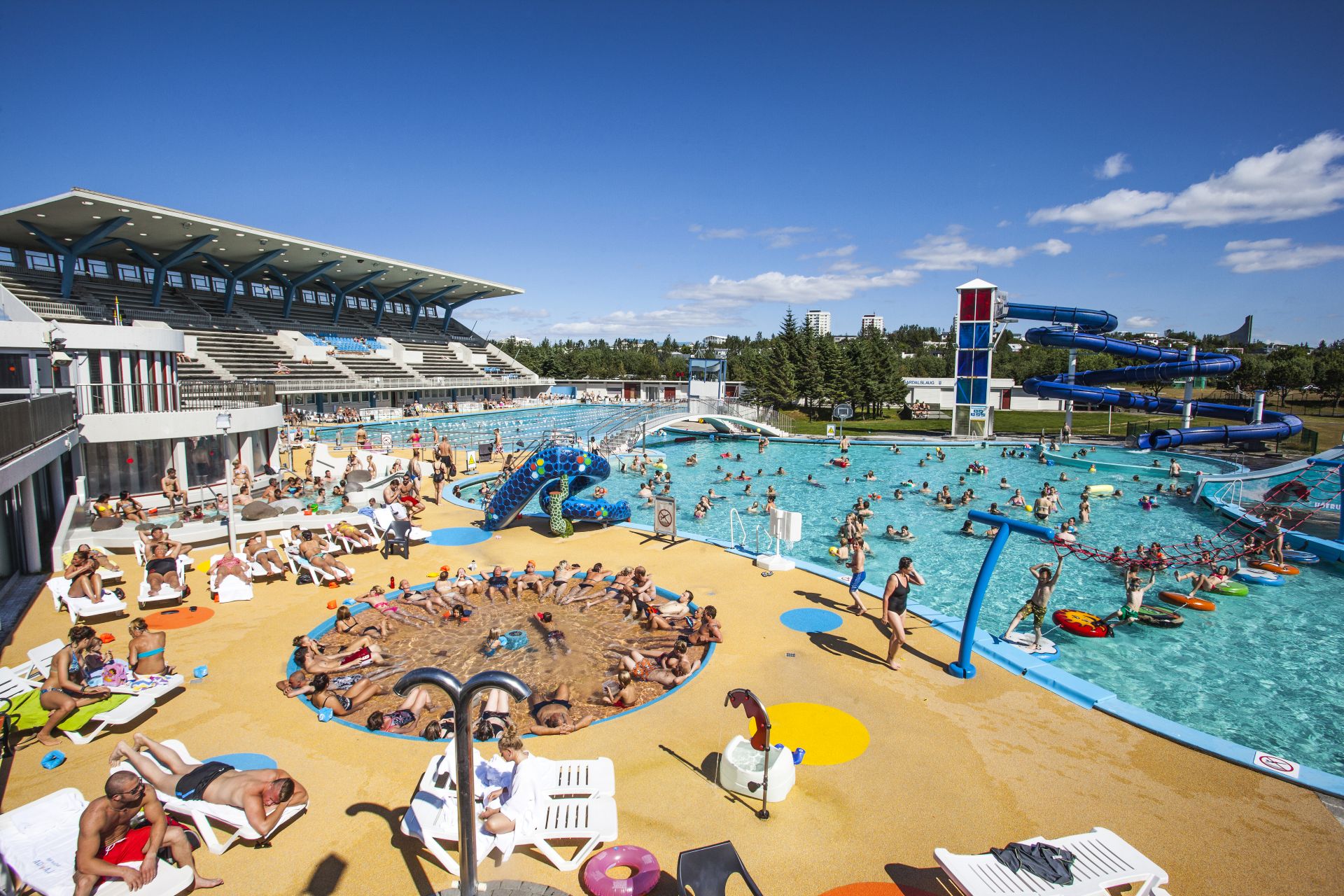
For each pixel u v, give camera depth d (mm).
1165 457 36219
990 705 8203
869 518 21719
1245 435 34938
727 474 30516
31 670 8086
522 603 11938
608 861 5312
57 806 5465
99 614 10547
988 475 31250
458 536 16656
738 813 6102
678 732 7496
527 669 9227
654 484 26516
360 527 16375
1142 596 13633
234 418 19078
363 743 7246
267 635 10234
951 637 10320
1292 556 16641
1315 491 22578
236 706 8023
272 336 53000
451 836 5406
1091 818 6082
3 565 12625
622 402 68812
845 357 62656
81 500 15906
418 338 71062
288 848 5594
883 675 8992
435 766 6047
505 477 24562
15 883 4816
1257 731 9062
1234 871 5434
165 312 47312
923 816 6094
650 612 10812
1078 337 41312
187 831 5562
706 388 57719
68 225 39750
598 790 5992
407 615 11078
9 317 22312
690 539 16266
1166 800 6367
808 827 5922
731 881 5262
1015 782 6629
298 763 6844
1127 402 42000
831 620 10961
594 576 12789
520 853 5570
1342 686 10258
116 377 17094
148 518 15734
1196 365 36750
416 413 52375
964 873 4926
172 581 11570
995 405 67875
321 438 37094
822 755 7059
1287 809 6242
